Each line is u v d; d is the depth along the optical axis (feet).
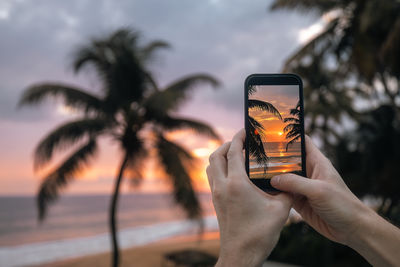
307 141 3.14
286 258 39.75
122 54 32.76
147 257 57.77
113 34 33.60
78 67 33.78
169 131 35.88
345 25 38.68
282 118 3.10
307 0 38.55
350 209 2.36
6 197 506.07
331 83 45.09
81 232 151.12
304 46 40.96
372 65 35.55
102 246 84.94
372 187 37.73
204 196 186.19
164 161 33.24
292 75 3.19
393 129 39.83
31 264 62.49
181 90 34.42
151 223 176.76
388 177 36.27
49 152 30.81
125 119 34.81
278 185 2.57
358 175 39.75
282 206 2.41
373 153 39.50
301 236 41.78
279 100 3.14
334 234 2.73
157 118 34.55
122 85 33.30
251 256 2.25
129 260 56.18
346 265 36.55
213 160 2.78
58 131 31.09
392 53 32.09
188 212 32.37
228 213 2.40
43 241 126.21
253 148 3.01
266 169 2.97
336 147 43.98
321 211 2.44
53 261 63.98
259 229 2.30
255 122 3.08
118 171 34.63
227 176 2.61
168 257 43.32
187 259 42.16
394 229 2.23
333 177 2.67
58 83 33.04
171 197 32.73
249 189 2.41
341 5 37.91
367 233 2.27
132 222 185.88
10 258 70.08
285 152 3.03
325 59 42.09
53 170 31.96
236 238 2.31
